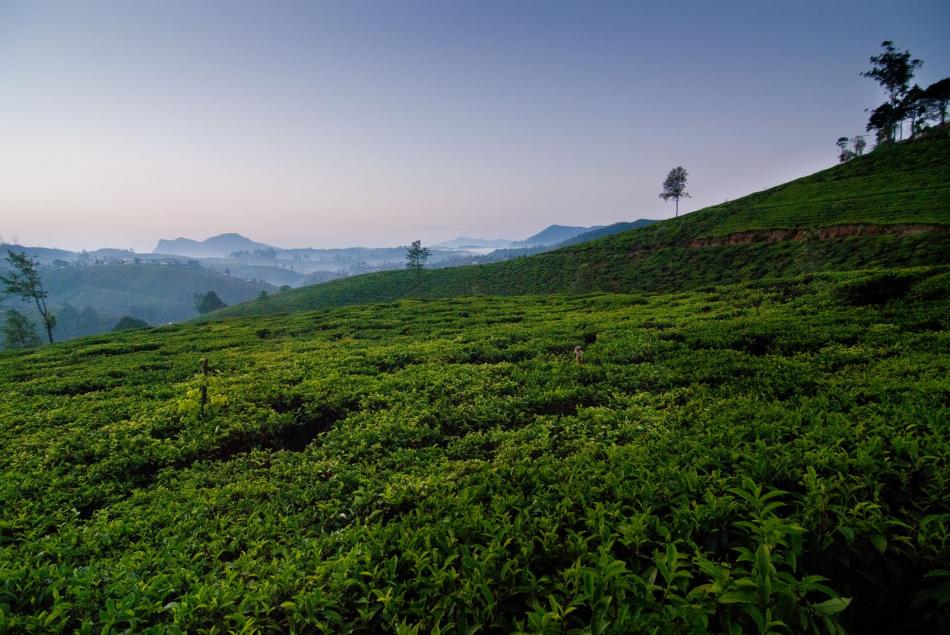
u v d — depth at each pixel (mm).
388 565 4965
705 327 18094
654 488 5609
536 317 27766
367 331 26938
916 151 70000
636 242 77312
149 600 5176
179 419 12227
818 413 7609
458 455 8992
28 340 67250
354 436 10258
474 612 4340
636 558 4766
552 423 9672
